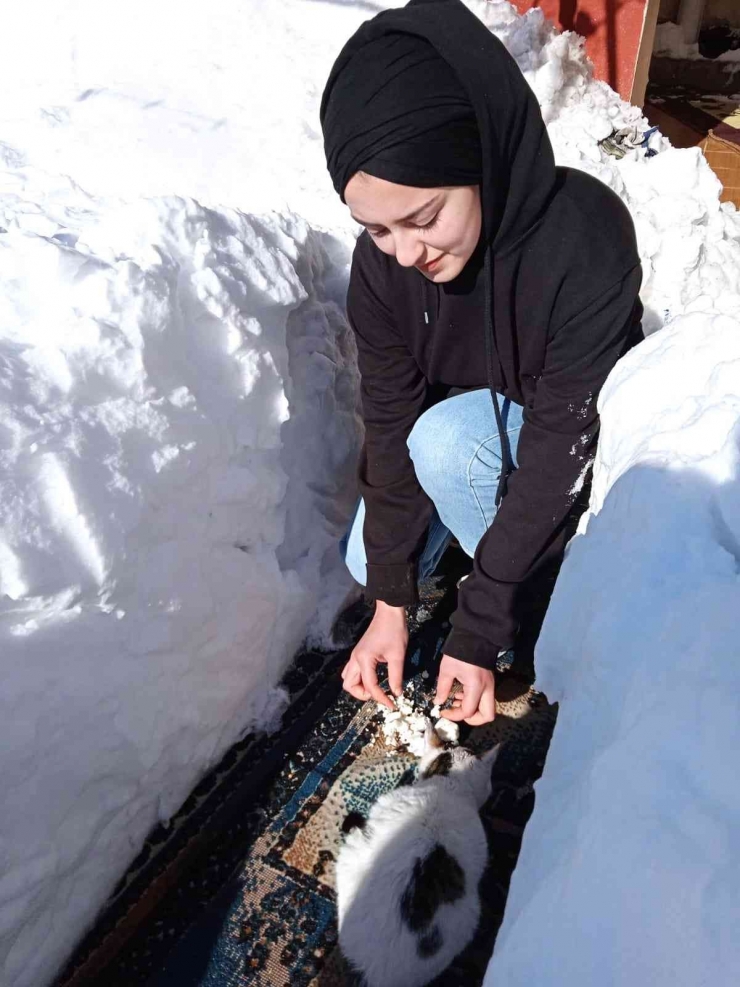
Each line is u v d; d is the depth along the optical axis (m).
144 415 1.37
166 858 1.49
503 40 3.09
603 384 1.36
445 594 2.02
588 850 0.70
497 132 1.13
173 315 1.44
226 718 1.63
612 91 3.55
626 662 0.87
